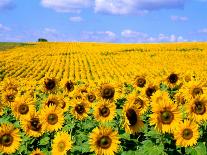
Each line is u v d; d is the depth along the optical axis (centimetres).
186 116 820
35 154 803
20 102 950
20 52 8469
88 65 5962
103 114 823
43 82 1241
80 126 936
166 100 738
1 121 1033
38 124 856
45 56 7506
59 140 772
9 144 802
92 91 1062
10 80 1402
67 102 988
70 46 10375
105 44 10925
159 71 4644
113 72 4962
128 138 761
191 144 728
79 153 795
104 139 711
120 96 1000
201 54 6806
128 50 8331
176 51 7556
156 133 755
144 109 858
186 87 1010
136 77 1334
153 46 8881
